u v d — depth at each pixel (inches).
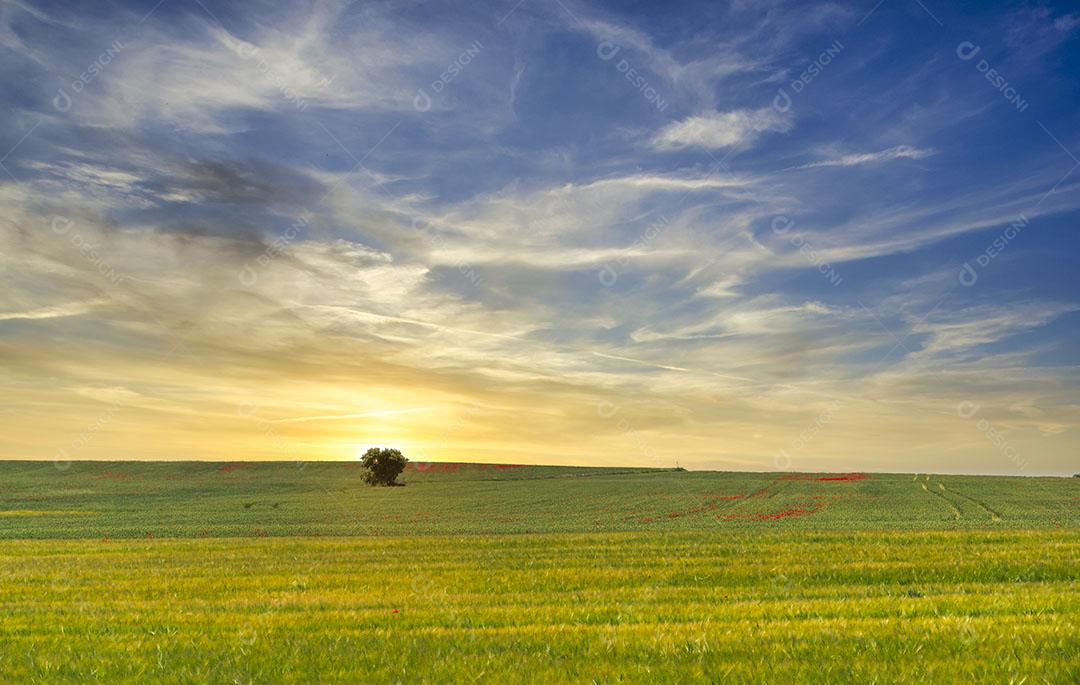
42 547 1510.8
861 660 389.7
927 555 981.2
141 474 5246.1
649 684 360.2
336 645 467.5
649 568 931.3
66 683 396.8
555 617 573.0
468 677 381.7
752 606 599.2
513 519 2564.0
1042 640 415.8
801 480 4266.7
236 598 737.6
